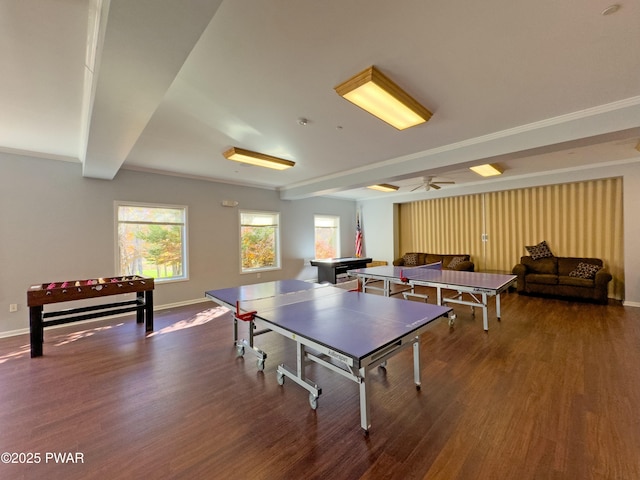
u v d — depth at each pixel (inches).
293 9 60.3
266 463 66.3
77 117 114.6
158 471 64.4
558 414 81.7
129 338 148.9
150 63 65.3
